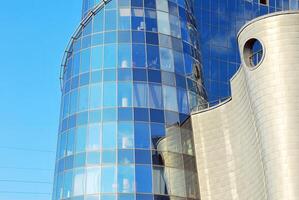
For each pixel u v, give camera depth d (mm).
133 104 52031
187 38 57938
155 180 49469
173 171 50500
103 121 51500
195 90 55938
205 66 68188
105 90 52781
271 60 43906
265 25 44750
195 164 52312
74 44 57625
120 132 50875
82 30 57188
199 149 52594
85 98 53312
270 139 42688
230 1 73750
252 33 45750
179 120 52875
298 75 42969
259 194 44812
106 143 50562
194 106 54812
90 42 55688
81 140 51656
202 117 53188
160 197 49000
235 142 49375
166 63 54719
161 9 57094
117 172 49344
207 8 71625
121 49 54344
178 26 57531
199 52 59875
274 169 41875
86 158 50594
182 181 50562
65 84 56969
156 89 53125
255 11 75312
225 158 50188
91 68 54312
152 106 52312
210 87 67312
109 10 56344
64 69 58406
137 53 54281
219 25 71562
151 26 55812
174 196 49531
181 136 52406
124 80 53000
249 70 45875
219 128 51438
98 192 48875
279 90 43062
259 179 44844
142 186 49000
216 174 50625
